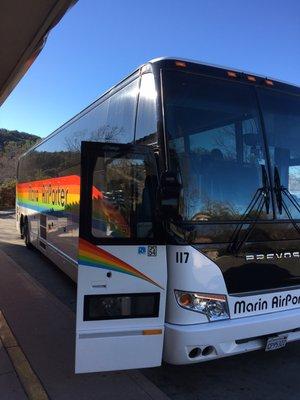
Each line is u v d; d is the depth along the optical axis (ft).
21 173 50.14
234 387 14.46
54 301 24.13
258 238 14.29
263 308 14.23
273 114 15.70
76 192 24.36
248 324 13.62
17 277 30.19
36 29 23.73
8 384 14.10
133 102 16.49
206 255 13.41
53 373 14.98
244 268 13.97
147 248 13.20
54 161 31.09
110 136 19.20
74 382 14.37
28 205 43.98
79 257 12.66
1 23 22.98
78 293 12.64
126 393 13.76
